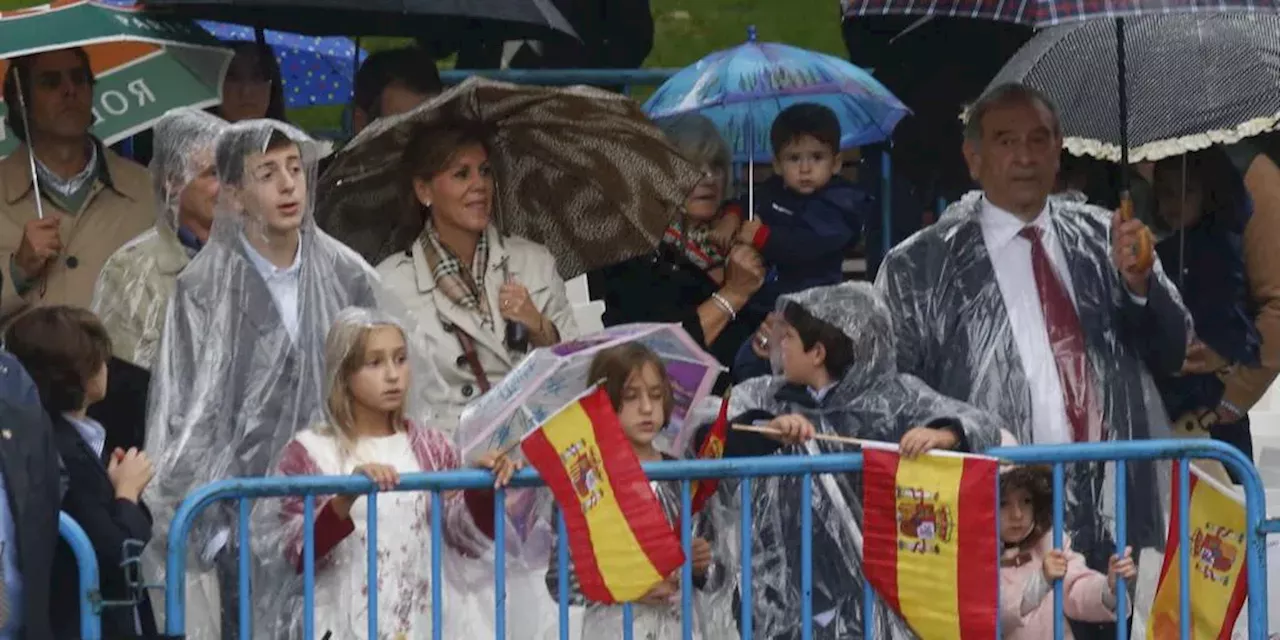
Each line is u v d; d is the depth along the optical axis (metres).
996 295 25.98
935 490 23.47
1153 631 24.58
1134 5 24.50
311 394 24.34
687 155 28.72
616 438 22.80
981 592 23.38
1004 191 26.06
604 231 28.61
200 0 29.08
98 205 28.47
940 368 26.08
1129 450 23.86
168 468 23.84
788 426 23.86
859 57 34.38
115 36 27.41
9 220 28.02
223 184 24.41
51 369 22.77
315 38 35.75
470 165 26.23
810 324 24.70
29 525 20.72
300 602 23.09
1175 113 28.47
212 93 29.66
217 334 24.17
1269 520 24.00
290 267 24.67
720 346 30.25
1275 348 29.23
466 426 23.08
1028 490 24.83
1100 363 25.91
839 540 24.62
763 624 24.83
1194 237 29.16
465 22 31.33
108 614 22.17
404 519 23.34
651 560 22.72
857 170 35.16
